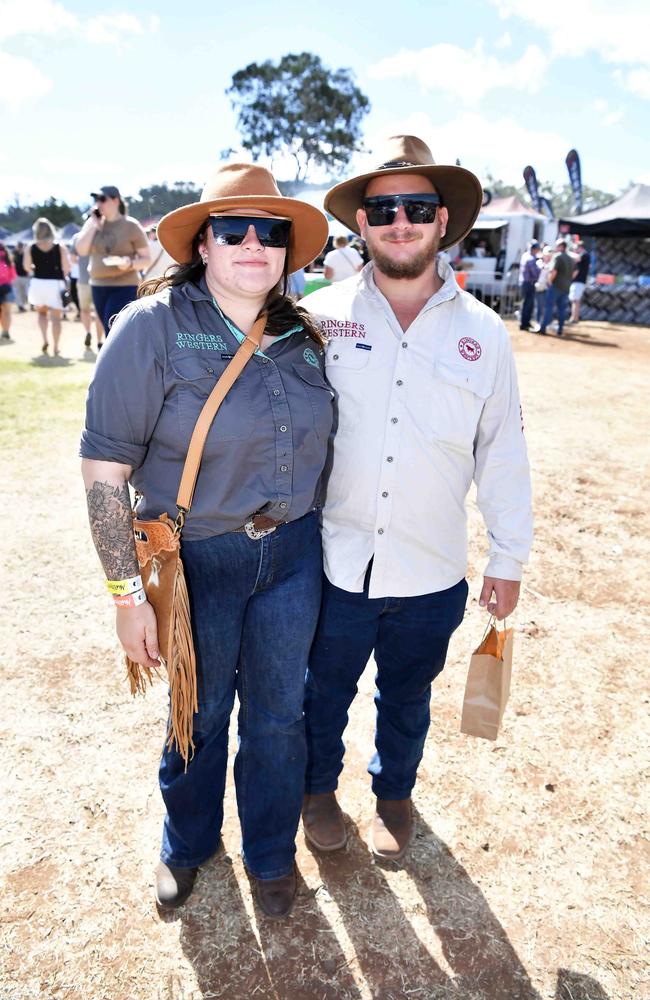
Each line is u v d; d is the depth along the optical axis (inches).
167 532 63.3
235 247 62.3
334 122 1819.6
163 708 109.0
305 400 67.0
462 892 80.3
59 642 124.0
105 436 61.0
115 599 64.9
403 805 87.0
